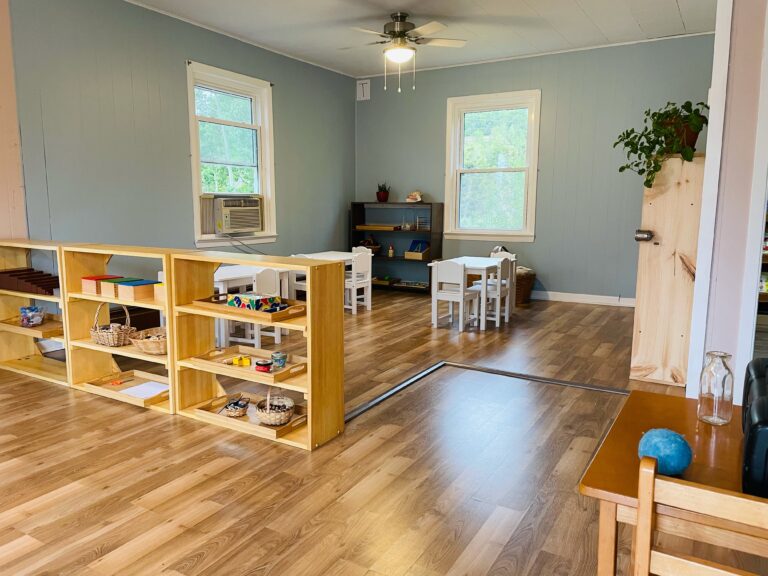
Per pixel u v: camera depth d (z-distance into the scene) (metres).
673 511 1.03
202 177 5.82
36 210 4.33
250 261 2.78
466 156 7.32
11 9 4.08
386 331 5.26
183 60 5.36
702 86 5.89
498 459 2.64
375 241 8.03
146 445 2.76
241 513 2.16
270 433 2.82
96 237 4.76
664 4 4.95
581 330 5.32
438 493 2.33
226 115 6.05
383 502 2.26
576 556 1.91
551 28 5.64
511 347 4.68
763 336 3.61
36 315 3.82
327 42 6.13
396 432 2.95
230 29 5.67
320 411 2.77
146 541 1.98
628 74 6.19
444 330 5.31
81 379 3.60
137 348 3.35
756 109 2.71
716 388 1.40
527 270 6.60
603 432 2.95
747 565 1.89
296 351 4.50
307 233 7.22
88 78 4.60
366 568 1.84
